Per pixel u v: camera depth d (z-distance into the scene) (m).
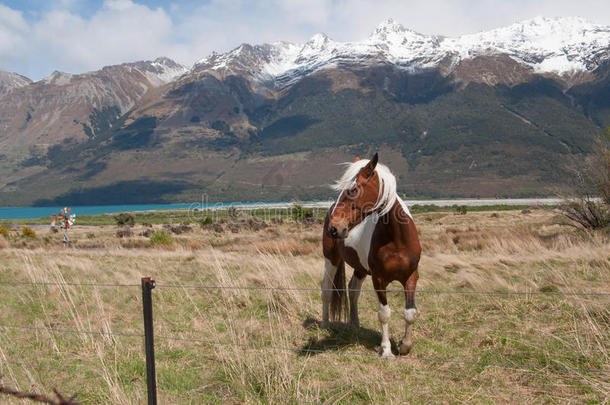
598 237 11.61
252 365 4.33
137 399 3.69
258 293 7.71
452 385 3.98
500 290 7.10
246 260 11.90
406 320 4.79
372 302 7.34
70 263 11.98
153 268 11.13
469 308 6.33
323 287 6.04
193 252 16.61
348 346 5.24
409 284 4.84
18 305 7.46
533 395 3.70
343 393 3.85
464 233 20.75
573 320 5.21
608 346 4.38
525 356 4.45
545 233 17.47
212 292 8.15
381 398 3.77
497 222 37.56
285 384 3.95
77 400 3.86
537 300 6.25
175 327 6.16
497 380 4.01
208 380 4.32
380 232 4.77
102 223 78.19
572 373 3.97
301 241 19.52
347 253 5.49
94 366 4.68
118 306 7.40
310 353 4.98
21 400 3.70
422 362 4.58
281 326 6.01
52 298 7.81
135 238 33.56
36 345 5.42
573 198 14.26
